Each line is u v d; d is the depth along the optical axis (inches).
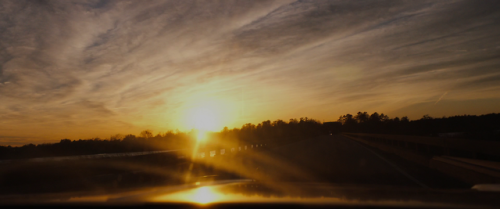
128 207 104.5
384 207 93.7
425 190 131.7
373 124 4439.0
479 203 97.8
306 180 400.8
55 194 133.5
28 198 119.1
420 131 1882.4
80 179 409.1
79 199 115.1
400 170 496.7
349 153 903.1
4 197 123.8
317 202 100.2
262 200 103.8
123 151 1040.2
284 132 4291.3
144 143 1159.0
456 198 107.9
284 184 153.6
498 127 1531.7
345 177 426.0
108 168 479.8
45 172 407.8
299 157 793.6
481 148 422.6
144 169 547.2
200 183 172.7
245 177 440.1
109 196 122.8
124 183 408.8
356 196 114.1
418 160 608.1
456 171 412.8
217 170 559.2
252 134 2657.5
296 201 101.8
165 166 584.7
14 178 368.2
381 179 404.5
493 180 308.0
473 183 358.6
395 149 860.6
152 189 145.4
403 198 109.2
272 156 857.5
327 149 1138.0
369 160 675.4
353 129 6215.6
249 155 923.4
